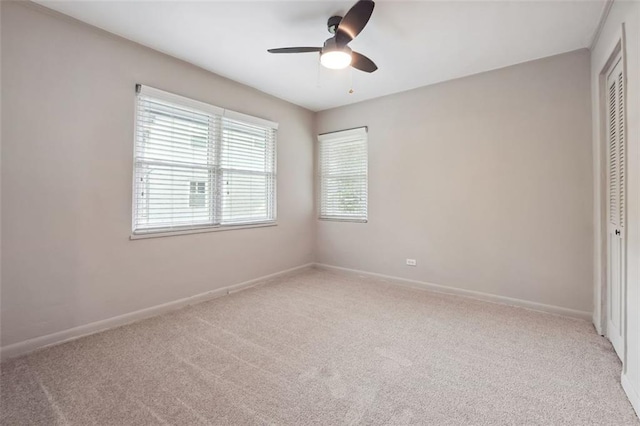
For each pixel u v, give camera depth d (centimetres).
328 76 325
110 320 244
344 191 428
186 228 297
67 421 141
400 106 369
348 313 277
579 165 262
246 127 357
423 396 159
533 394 161
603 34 217
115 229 246
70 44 221
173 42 256
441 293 337
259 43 258
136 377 176
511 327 246
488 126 307
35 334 208
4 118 195
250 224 362
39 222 209
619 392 162
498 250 303
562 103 268
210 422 140
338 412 147
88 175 231
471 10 208
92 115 232
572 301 266
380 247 389
